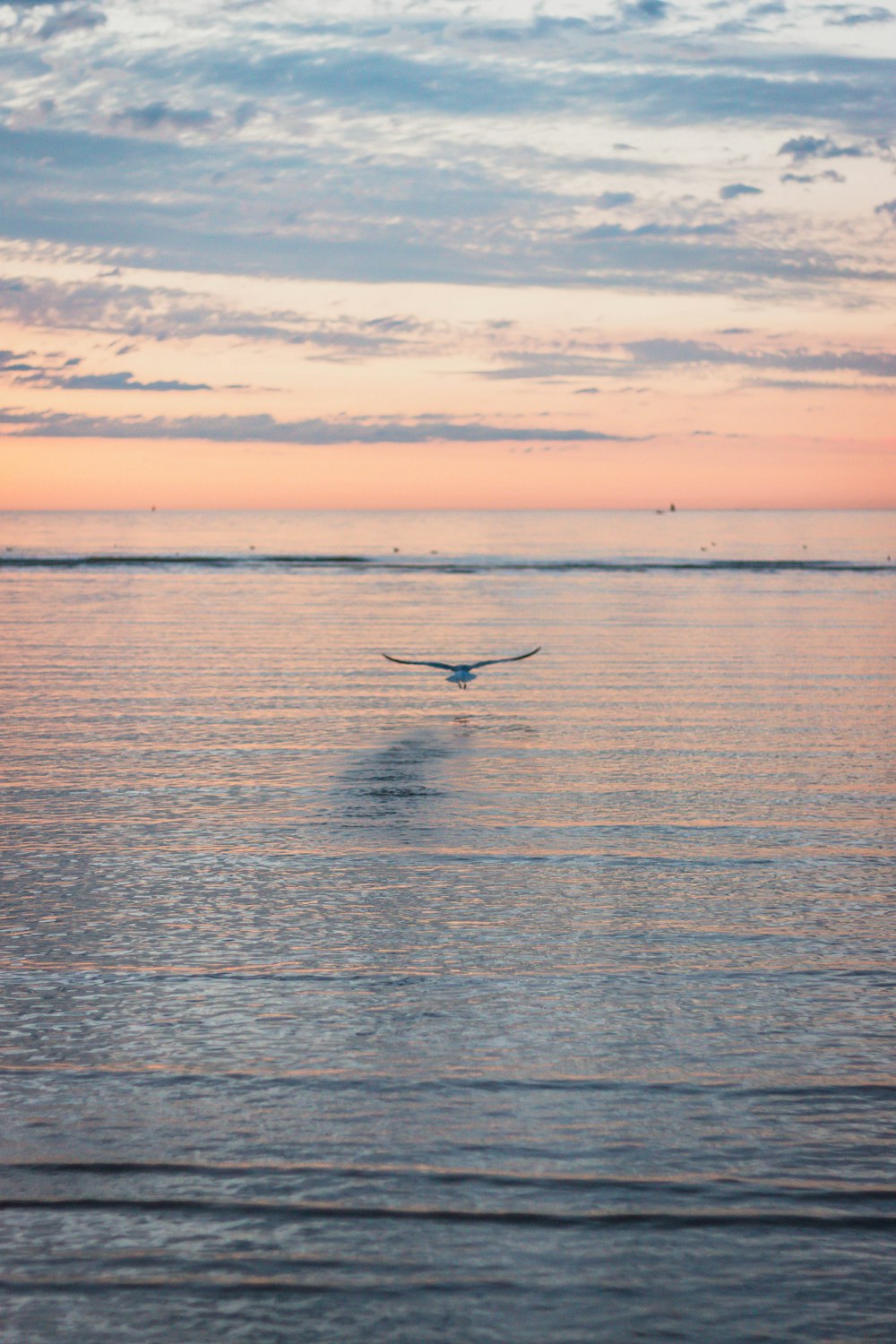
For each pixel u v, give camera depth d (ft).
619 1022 46.16
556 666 158.92
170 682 142.10
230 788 86.43
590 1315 29.96
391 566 427.74
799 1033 45.24
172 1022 45.88
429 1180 35.29
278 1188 34.83
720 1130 38.14
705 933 56.39
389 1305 30.25
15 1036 44.65
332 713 119.85
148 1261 31.81
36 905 59.93
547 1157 36.52
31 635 195.52
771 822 77.25
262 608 253.24
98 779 89.10
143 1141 37.27
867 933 56.34
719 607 256.11
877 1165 36.29
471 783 88.33
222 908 59.72
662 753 100.01
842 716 118.42
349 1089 40.63
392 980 50.29
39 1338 29.14
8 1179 35.19
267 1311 30.04
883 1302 30.58
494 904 60.54
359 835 73.77
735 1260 32.01
